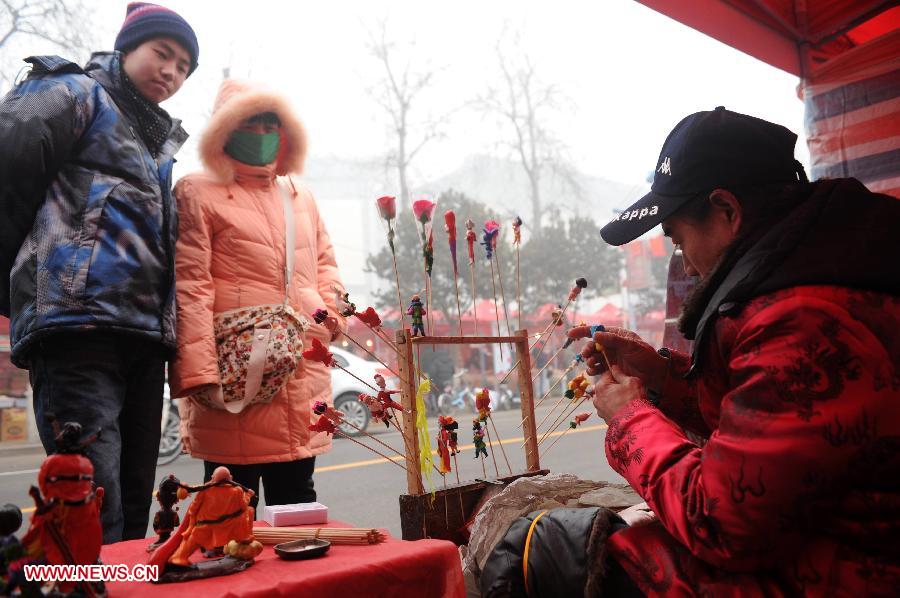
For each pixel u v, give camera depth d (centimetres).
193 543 121
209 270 238
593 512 134
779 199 124
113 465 192
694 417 168
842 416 102
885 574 102
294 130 259
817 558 106
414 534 177
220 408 233
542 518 140
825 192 120
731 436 109
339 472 662
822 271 110
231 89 256
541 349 220
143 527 217
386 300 1969
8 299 205
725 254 125
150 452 219
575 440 796
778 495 103
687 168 131
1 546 96
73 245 197
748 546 106
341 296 180
